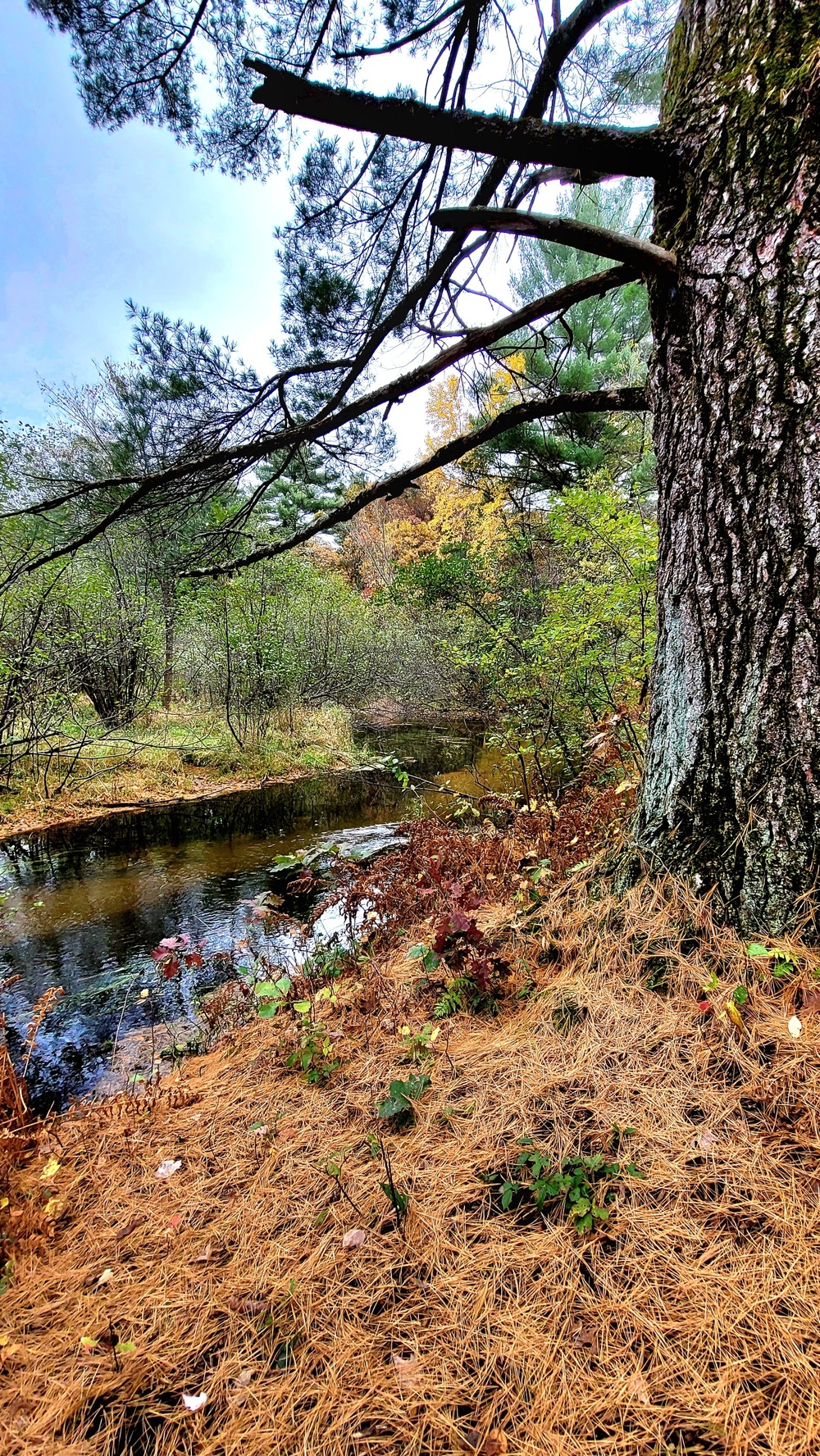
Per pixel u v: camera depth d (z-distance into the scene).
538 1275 1.24
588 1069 1.67
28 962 3.80
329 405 3.43
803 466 1.55
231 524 4.04
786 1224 1.19
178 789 8.27
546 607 6.55
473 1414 1.03
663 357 1.93
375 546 24.70
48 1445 1.07
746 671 1.71
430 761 10.04
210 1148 1.85
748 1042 1.53
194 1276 1.40
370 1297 1.26
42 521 5.16
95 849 6.04
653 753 2.08
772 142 1.55
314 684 12.17
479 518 15.90
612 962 1.95
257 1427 1.07
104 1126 2.09
